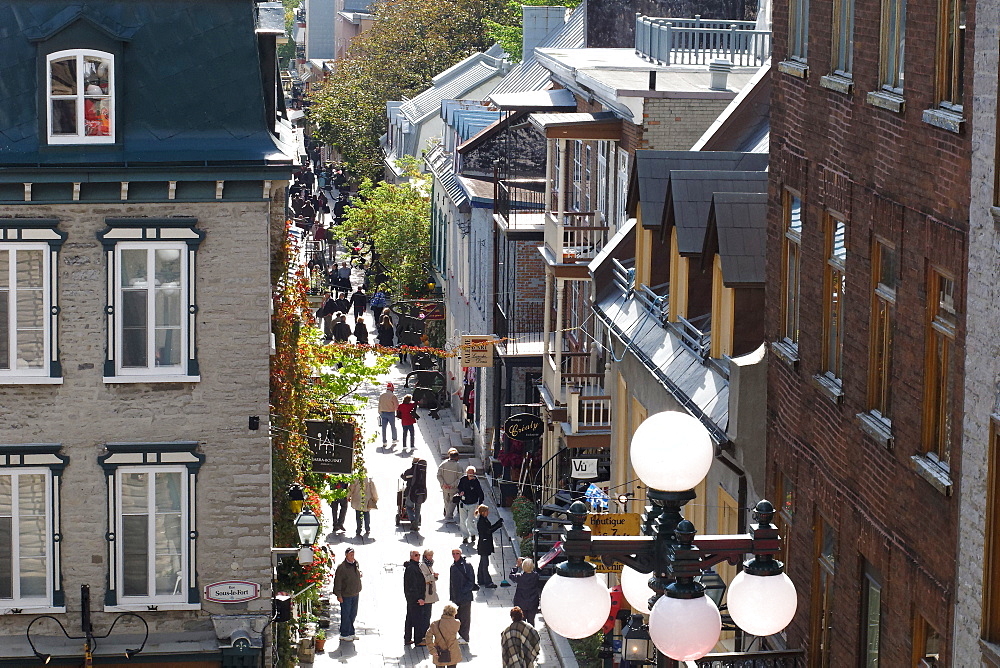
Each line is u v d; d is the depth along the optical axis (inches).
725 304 1884.8
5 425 1833.2
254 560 1892.2
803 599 1519.4
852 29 1389.0
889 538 1254.3
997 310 1011.9
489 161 4111.7
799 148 1547.7
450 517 3198.8
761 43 2864.2
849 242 1363.2
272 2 2079.2
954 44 1111.6
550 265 2938.0
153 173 1779.0
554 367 2918.3
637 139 2662.4
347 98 7298.2
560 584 879.1
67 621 1871.3
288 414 2062.0
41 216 1797.5
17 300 1815.9
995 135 1012.5
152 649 1871.3
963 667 1084.5
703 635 865.5
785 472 1598.2
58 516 1854.1
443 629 2319.1
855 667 1357.0
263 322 1847.9
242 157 1801.2
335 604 2780.5
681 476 890.7
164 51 1838.1
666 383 2010.3
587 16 3848.4
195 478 1870.1
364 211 5447.8
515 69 5275.6
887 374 1283.2
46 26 1797.5
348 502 3117.6
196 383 1852.9
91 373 1833.2
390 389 3764.8
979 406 1043.3
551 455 3038.9
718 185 2009.1
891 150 1244.5
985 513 1037.2
